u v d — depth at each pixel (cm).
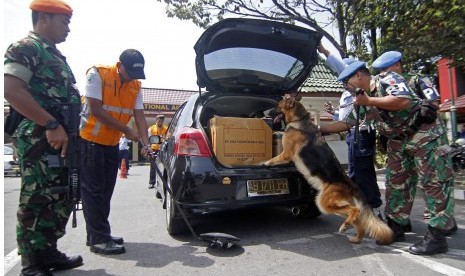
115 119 320
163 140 523
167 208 392
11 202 667
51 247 274
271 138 414
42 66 249
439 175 303
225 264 295
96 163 328
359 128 399
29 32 257
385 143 382
